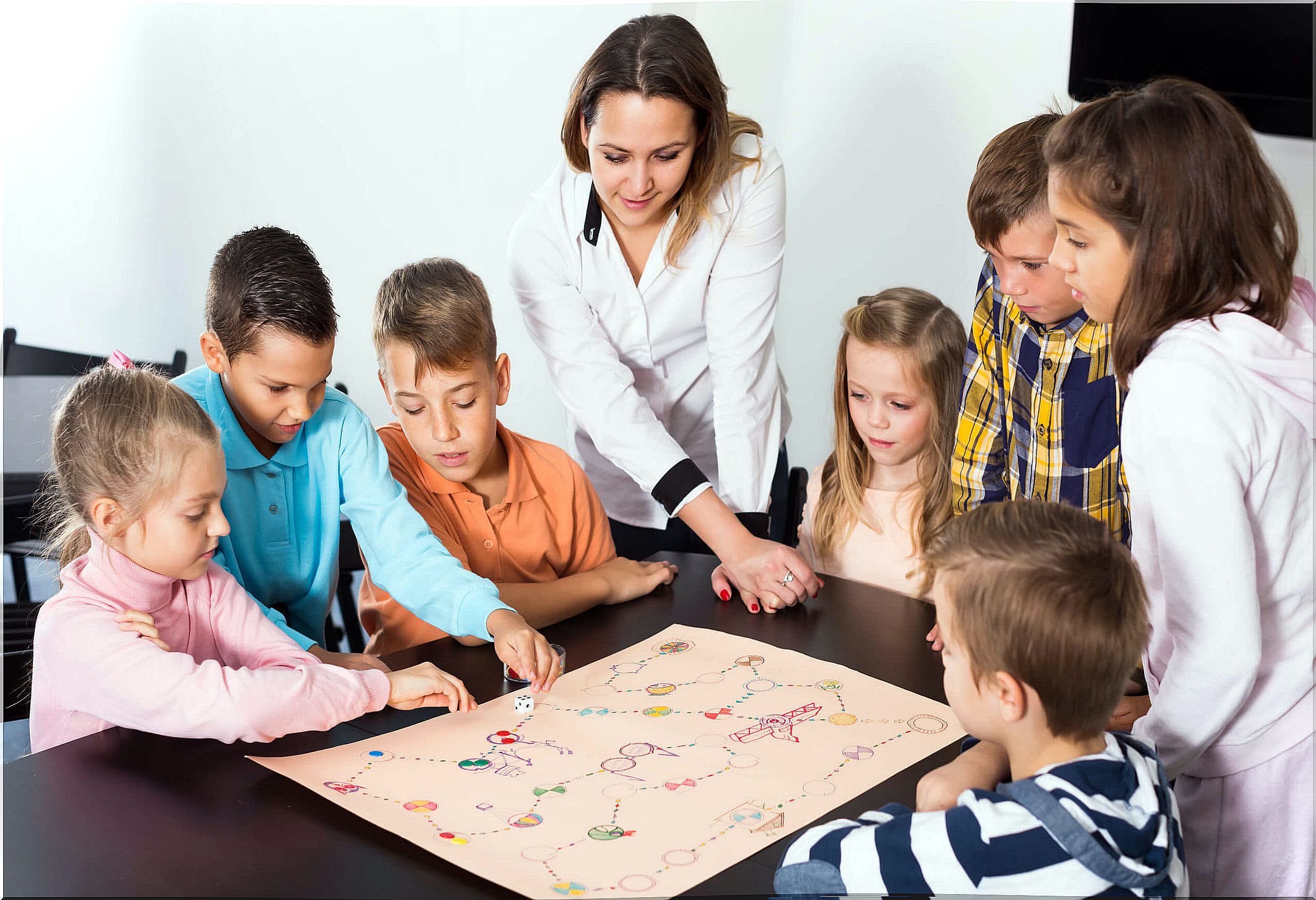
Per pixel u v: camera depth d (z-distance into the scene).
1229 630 0.94
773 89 2.98
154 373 1.03
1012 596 0.78
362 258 3.49
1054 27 2.48
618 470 1.96
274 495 1.31
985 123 2.62
